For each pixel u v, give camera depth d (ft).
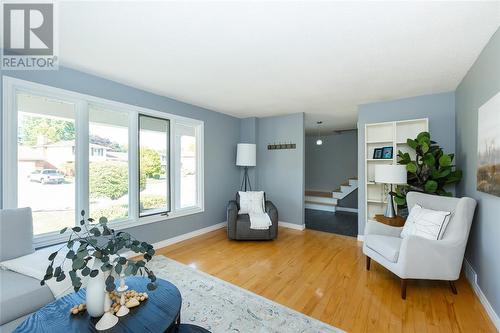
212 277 7.94
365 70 7.90
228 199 15.02
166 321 3.80
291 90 10.07
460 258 6.64
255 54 6.84
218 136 14.25
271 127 15.51
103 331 3.52
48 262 5.39
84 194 8.33
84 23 5.36
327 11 4.87
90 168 8.71
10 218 5.71
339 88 9.75
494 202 5.81
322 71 8.02
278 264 9.05
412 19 5.13
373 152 11.75
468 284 7.44
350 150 22.76
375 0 4.53
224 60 7.24
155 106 10.69
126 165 9.87
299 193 14.38
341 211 20.04
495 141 5.46
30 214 6.12
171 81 9.12
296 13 4.93
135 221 9.84
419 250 6.56
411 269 6.56
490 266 6.00
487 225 6.26
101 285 3.83
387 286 7.34
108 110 9.18
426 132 9.45
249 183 15.80
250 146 14.25
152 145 10.80
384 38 5.90
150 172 10.73
